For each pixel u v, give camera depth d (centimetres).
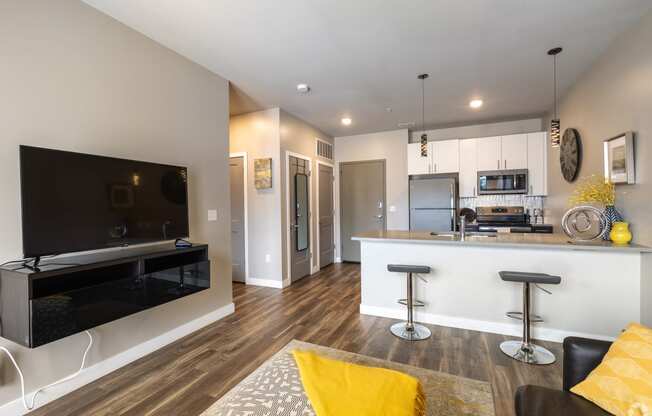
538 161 470
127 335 238
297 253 493
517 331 281
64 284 208
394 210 589
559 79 350
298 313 343
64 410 184
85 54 214
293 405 116
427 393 194
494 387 202
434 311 311
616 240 253
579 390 128
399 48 279
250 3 214
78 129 210
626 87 251
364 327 303
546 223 475
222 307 331
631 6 219
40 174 178
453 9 223
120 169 220
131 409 184
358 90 379
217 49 279
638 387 115
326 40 265
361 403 111
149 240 239
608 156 275
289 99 411
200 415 178
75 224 193
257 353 252
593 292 260
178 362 238
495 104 435
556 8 222
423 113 477
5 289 170
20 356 180
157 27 244
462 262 300
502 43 272
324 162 591
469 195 510
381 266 333
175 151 282
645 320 240
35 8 189
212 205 323
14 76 180
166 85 274
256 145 459
